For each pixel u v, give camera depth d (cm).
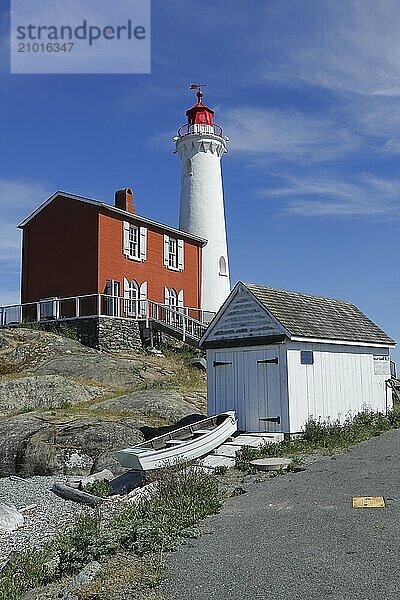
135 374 2416
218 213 3972
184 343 3189
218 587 670
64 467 1531
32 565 810
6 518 1102
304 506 985
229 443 1512
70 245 3194
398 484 1094
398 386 2450
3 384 2184
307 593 639
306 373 1645
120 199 3484
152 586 684
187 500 1030
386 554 735
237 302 1728
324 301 1975
